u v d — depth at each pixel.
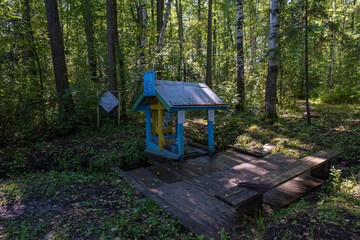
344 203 3.34
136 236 2.98
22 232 3.01
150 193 4.30
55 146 6.95
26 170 6.01
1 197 4.16
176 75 13.84
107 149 6.90
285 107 12.39
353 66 14.77
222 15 23.45
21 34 9.30
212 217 3.41
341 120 9.23
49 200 4.08
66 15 12.42
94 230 3.09
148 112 7.25
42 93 8.11
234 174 5.10
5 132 7.12
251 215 3.42
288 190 4.28
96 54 11.59
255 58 14.19
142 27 11.76
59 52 8.45
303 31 8.58
